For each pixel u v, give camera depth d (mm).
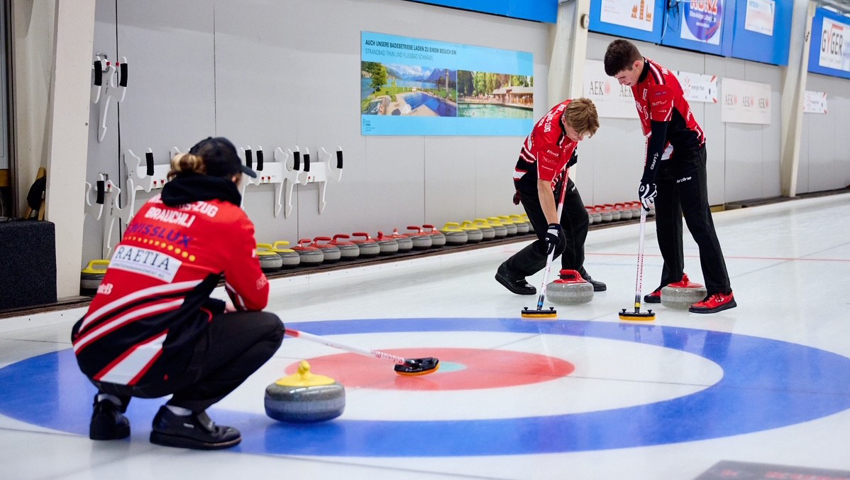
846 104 19344
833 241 9133
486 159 9633
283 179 7309
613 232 10773
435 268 7629
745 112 15281
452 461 2438
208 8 6684
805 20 16125
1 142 5398
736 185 15266
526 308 5055
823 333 4410
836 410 2963
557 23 10359
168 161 6465
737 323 4730
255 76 7078
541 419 2883
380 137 8305
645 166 4867
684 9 12797
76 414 3082
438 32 8867
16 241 5070
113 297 2465
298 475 2342
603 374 3561
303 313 5305
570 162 5355
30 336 4742
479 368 3703
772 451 2504
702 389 3285
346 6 7844
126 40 6125
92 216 5980
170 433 2619
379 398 3197
